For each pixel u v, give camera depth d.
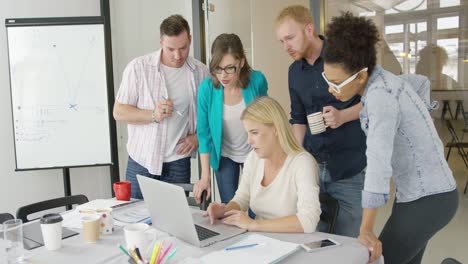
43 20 2.93
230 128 2.39
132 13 3.64
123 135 3.72
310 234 1.48
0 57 2.97
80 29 2.98
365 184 1.36
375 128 1.33
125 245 1.43
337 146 2.12
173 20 2.36
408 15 2.66
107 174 3.56
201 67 2.69
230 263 1.23
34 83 2.94
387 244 1.55
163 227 1.56
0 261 1.29
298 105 2.31
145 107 2.54
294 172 1.70
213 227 1.58
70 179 3.38
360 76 1.36
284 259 1.26
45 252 1.38
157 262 1.23
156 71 2.52
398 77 1.43
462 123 2.58
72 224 1.67
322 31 2.93
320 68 2.09
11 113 3.02
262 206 1.76
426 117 1.43
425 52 2.64
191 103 2.63
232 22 3.56
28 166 2.96
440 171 1.46
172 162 2.59
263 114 1.69
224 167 2.49
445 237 2.72
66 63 2.98
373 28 1.35
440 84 2.62
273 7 3.43
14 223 1.37
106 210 1.63
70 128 3.01
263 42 3.51
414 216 1.48
